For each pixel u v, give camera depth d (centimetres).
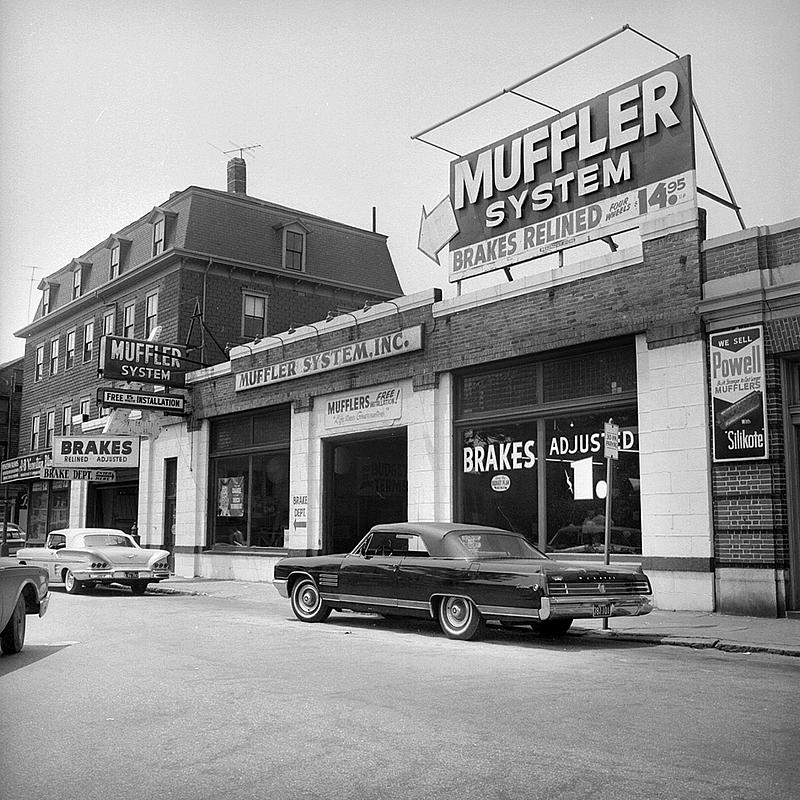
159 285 3145
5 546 3634
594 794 494
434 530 1229
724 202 1562
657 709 713
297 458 2247
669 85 1543
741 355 1364
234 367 2506
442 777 527
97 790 507
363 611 1295
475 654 1029
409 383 1942
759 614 1312
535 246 1739
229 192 3400
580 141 1677
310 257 3388
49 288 4025
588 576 1092
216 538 2578
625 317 1526
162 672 900
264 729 649
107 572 2012
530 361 1716
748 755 574
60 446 2911
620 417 1559
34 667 936
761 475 1330
